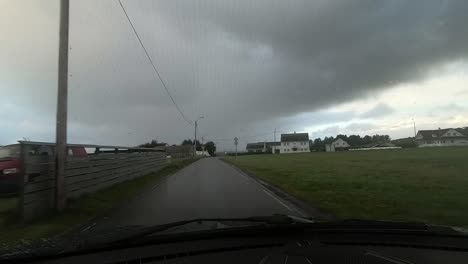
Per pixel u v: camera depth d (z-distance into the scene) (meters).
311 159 49.34
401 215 9.01
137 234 3.79
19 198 8.11
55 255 3.48
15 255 3.45
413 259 3.18
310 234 3.99
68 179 10.62
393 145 132.50
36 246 3.72
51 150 10.78
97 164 13.41
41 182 8.93
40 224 7.92
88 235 4.06
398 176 19.64
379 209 9.88
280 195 13.12
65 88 9.62
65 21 9.70
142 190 14.67
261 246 3.60
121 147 16.83
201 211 9.52
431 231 3.88
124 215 8.97
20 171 8.12
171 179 20.66
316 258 3.13
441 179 17.78
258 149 170.00
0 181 10.96
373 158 44.09
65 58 9.66
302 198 12.12
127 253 3.49
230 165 42.03
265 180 19.77
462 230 3.96
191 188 15.59
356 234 3.97
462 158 36.88
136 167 20.84
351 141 172.62
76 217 8.73
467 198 11.80
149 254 3.44
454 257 3.24
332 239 3.82
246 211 9.57
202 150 115.19
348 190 14.16
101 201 11.20
